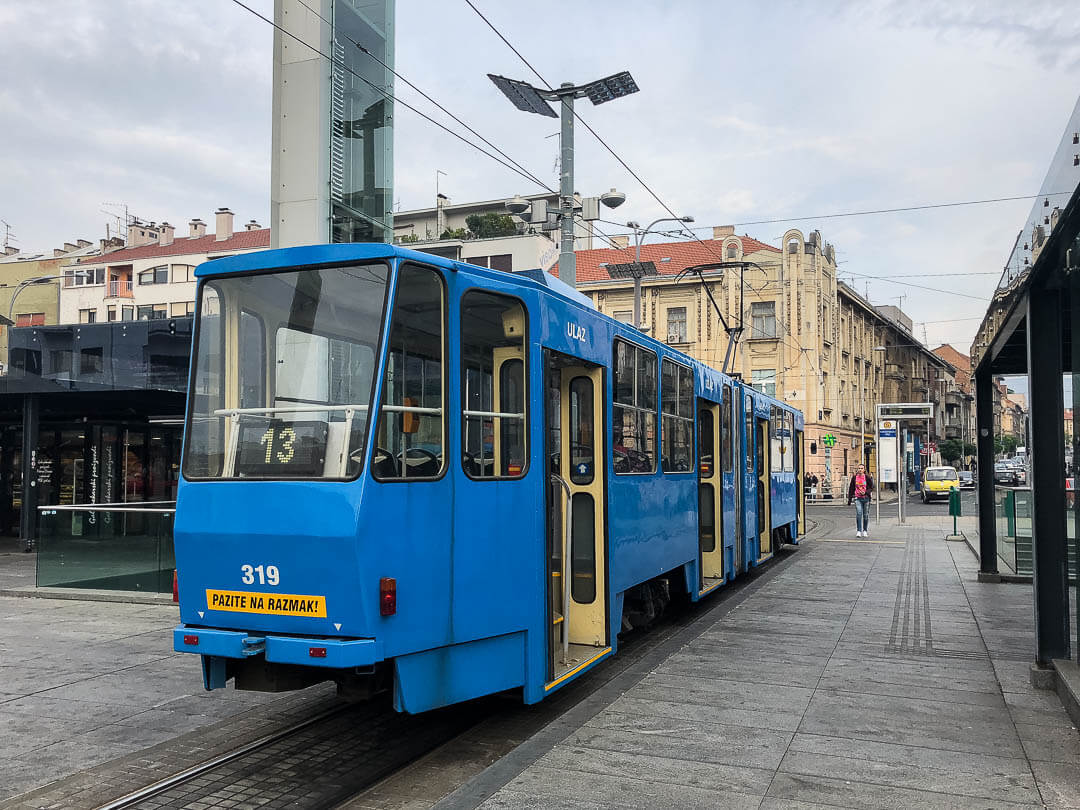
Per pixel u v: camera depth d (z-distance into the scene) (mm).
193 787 5496
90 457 19828
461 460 5953
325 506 5328
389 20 12617
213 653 5527
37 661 8852
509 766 5656
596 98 16922
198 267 6090
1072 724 6551
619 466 8188
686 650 9211
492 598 6121
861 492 23656
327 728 6727
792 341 44594
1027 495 14406
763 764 5688
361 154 12188
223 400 5898
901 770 5570
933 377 81875
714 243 48438
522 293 6605
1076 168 5680
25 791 5418
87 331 17328
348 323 5652
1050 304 8070
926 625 10578
